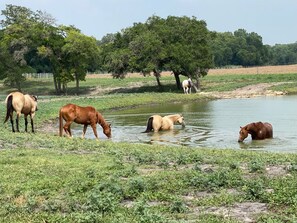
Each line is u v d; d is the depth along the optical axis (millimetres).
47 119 33906
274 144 21406
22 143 18953
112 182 10664
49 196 10023
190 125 29750
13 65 73812
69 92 76750
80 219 8008
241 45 186250
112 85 80875
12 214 8703
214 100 54719
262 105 43844
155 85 78188
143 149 17938
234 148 20312
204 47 68750
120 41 76812
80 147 18141
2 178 11867
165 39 70250
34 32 72375
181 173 11969
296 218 7730
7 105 24531
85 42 70438
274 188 9914
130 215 8289
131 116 37906
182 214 8453
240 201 9297
